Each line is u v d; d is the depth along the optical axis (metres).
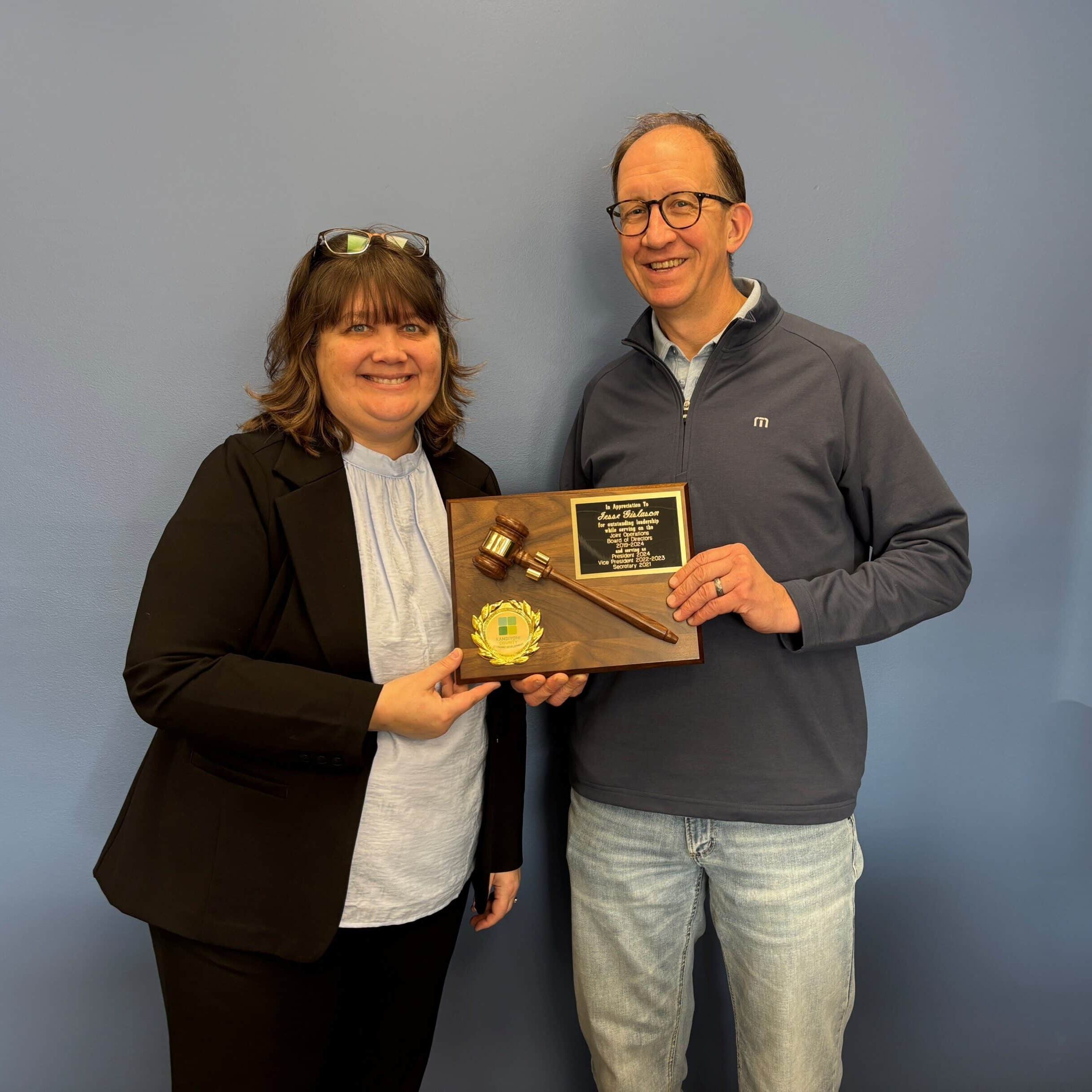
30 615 1.36
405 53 1.35
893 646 1.56
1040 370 1.53
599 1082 1.37
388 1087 1.21
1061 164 1.50
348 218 1.36
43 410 1.33
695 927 1.32
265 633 1.06
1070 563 1.57
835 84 1.45
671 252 1.17
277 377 1.17
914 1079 1.65
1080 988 1.66
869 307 1.49
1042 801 1.62
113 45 1.27
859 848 1.28
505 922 1.55
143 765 1.11
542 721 1.52
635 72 1.41
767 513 1.18
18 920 1.41
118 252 1.31
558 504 1.10
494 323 1.44
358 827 1.05
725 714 1.17
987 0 1.45
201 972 1.02
